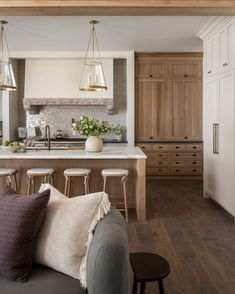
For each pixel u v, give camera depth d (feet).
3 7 10.95
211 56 16.21
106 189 15.02
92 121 14.49
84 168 14.48
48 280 5.15
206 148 17.34
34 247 5.53
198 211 14.96
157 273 5.27
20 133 23.31
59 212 5.73
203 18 14.55
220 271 8.73
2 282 5.10
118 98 24.11
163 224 12.98
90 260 4.88
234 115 13.12
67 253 5.33
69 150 15.62
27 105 22.33
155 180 22.95
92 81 14.92
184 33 17.38
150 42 19.49
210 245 10.70
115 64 23.98
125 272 4.82
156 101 23.20
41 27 16.16
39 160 14.85
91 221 5.65
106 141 22.86
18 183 14.94
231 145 13.50
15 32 17.06
